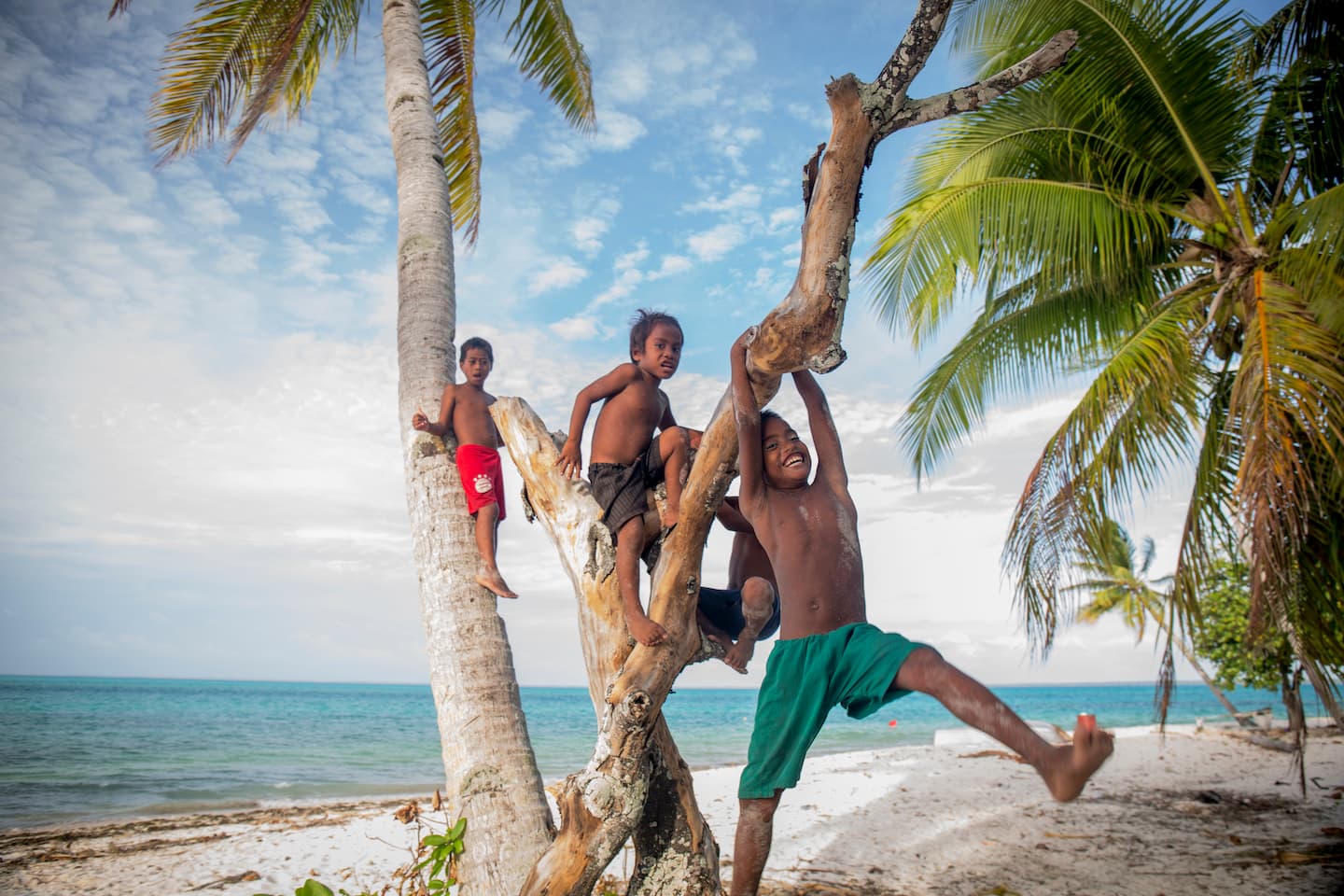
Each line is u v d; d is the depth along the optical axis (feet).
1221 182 31.35
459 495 16.89
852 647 10.48
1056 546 26.50
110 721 107.04
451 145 30.09
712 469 12.91
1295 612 22.04
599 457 13.96
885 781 41.39
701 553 13.41
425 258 19.83
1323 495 22.27
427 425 16.94
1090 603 78.02
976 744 57.72
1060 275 32.12
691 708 220.02
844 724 140.87
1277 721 67.56
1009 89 10.28
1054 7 29.35
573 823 12.07
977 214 29.68
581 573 13.64
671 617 13.16
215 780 56.59
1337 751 49.75
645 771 12.69
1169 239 31.14
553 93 32.78
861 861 25.46
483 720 15.06
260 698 202.59
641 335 14.01
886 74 10.04
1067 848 26.71
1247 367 23.06
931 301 33.78
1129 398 25.89
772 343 11.17
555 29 31.19
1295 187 29.43
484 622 15.87
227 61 28.81
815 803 35.45
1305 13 29.32
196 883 23.49
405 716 142.61
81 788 51.39
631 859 23.58
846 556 11.55
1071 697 322.34
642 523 13.70
